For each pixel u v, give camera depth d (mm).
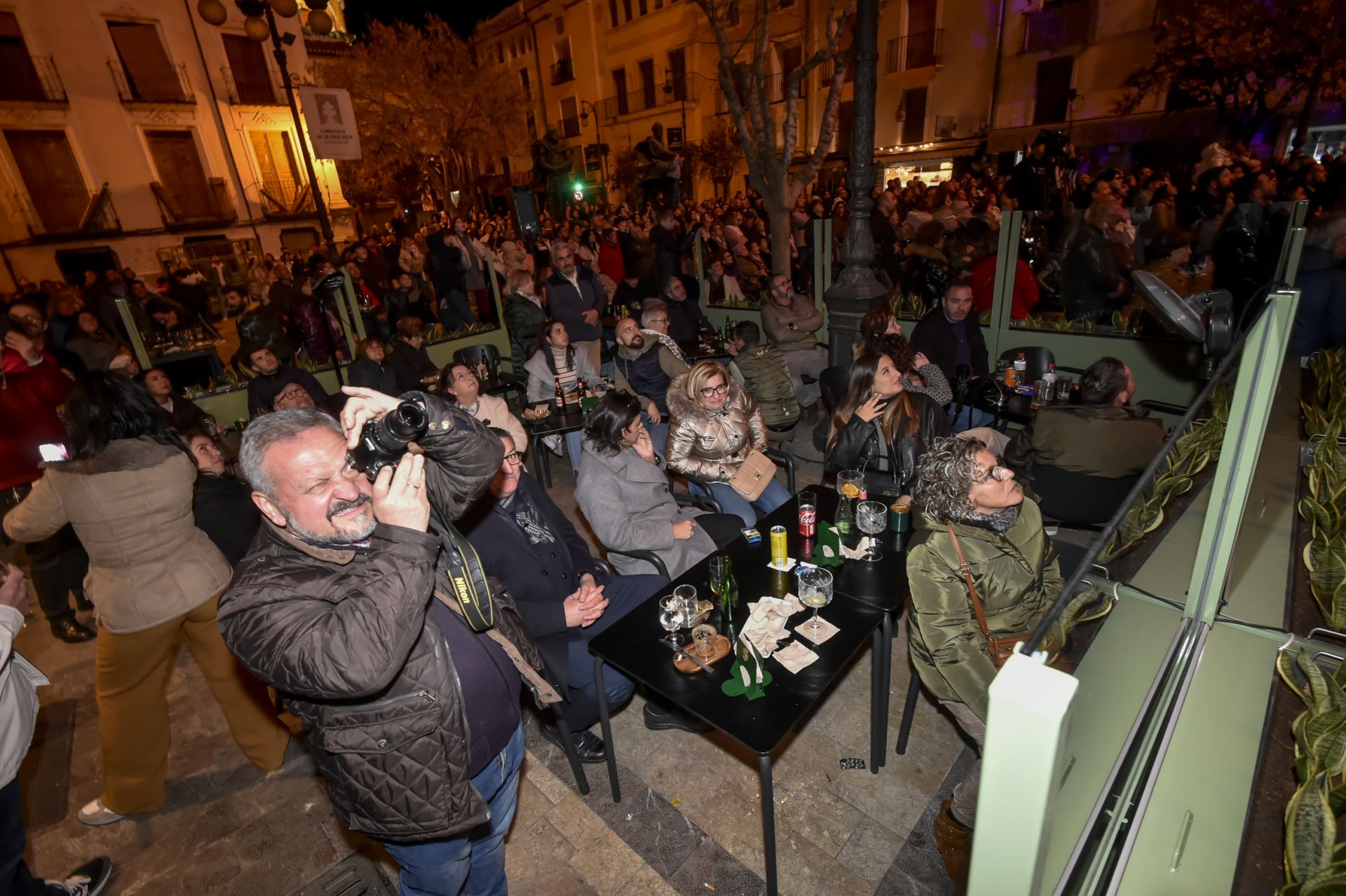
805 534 2672
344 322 6566
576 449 5105
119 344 6055
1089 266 5137
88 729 3061
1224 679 1674
